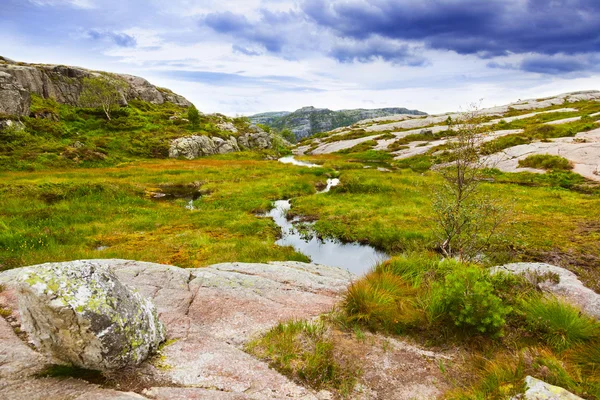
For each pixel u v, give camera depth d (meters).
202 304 6.82
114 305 4.24
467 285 5.82
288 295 7.62
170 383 4.13
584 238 14.14
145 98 108.94
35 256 11.95
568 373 4.27
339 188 28.00
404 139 67.25
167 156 59.03
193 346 5.12
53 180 28.56
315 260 13.94
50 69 84.06
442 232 12.30
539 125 51.09
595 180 27.80
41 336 4.01
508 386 4.06
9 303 6.39
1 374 3.89
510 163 35.81
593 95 122.75
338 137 90.88
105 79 86.12
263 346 5.27
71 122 68.56
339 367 4.83
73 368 4.13
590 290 6.82
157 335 4.97
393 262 8.75
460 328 5.67
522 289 6.95
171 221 19.06
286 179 34.62
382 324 5.98
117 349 4.11
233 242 15.45
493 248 12.41
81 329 3.87
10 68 72.88
